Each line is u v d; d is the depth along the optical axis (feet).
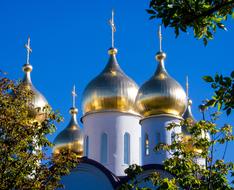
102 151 121.29
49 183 66.28
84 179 106.83
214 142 70.13
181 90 121.08
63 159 66.64
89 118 124.57
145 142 117.50
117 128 122.11
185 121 74.38
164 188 65.92
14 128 64.44
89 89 126.11
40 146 66.33
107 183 105.70
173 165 69.97
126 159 121.29
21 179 63.98
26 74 136.67
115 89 124.16
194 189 66.23
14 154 65.00
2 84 67.15
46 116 67.56
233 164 68.54
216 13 35.27
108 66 130.72
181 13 33.27
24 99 68.49
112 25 135.74
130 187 70.13
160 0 33.24
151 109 119.03
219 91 33.96
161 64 126.00
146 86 120.78
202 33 35.65
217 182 65.92
